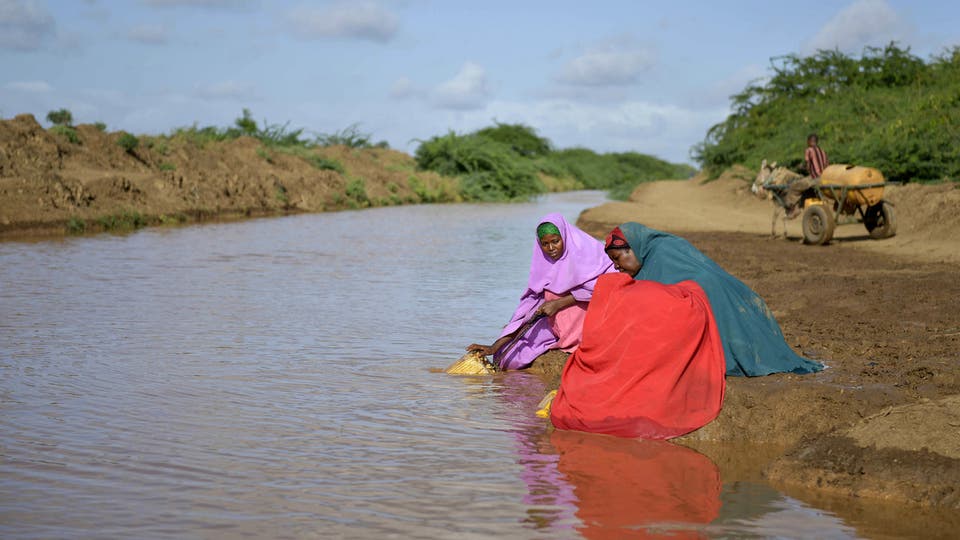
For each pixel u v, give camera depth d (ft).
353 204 126.41
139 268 46.75
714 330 19.88
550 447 18.28
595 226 72.84
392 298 37.45
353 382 23.25
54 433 18.42
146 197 86.07
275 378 23.43
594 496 15.37
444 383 23.49
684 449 18.35
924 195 61.72
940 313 28.84
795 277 39.09
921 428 16.40
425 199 155.94
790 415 19.10
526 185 170.81
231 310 33.83
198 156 109.19
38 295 36.65
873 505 15.10
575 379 19.93
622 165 333.42
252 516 14.23
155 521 13.97
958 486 15.16
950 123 77.15
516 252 58.65
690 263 21.62
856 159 81.25
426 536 13.52
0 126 81.41
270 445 17.92
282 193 113.29
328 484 15.75
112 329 29.66
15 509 14.37
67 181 74.90
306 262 51.11
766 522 14.28
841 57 123.03
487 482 16.02
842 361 22.80
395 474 16.35
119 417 19.66
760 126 126.52
